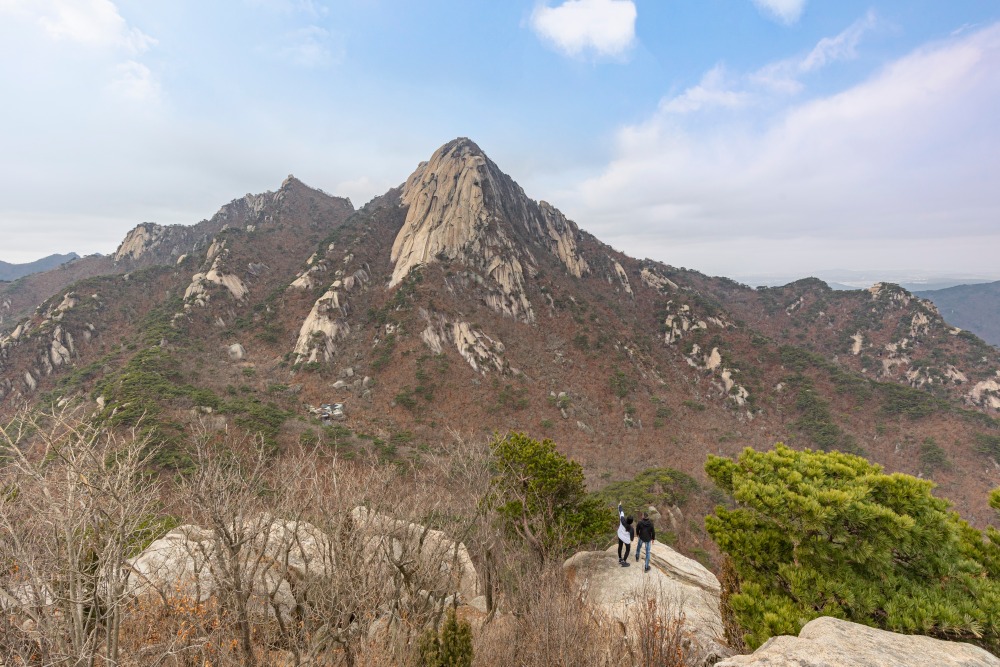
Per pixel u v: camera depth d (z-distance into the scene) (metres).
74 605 6.41
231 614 8.14
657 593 12.22
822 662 5.30
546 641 7.78
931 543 7.20
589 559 14.52
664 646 8.47
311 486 9.73
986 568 7.30
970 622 6.22
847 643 5.73
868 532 7.52
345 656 9.04
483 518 12.24
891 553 7.46
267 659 8.60
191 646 7.43
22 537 6.52
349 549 9.05
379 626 10.38
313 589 8.99
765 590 8.31
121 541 6.77
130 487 7.29
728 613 9.77
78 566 6.40
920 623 6.52
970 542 7.63
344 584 8.80
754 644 7.48
